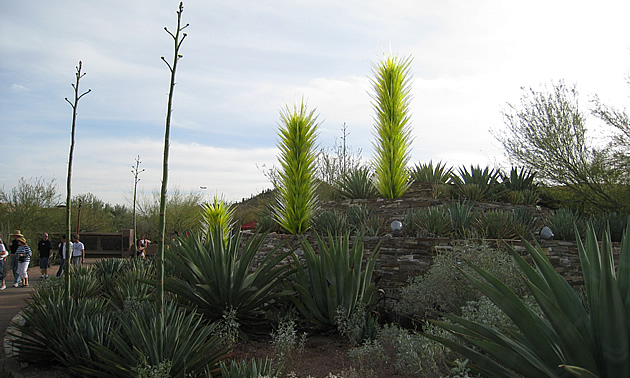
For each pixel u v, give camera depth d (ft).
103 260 44.98
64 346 18.52
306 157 38.81
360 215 40.04
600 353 9.95
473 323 11.31
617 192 47.01
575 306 10.62
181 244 23.98
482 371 11.14
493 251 23.02
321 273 23.04
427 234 30.63
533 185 52.65
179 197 102.73
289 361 18.22
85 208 117.91
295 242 35.14
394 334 17.98
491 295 10.53
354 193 50.37
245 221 61.16
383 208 45.14
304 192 38.52
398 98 49.52
